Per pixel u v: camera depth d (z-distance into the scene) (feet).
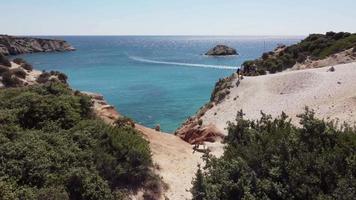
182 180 58.44
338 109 93.97
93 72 322.96
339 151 37.45
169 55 545.44
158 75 300.20
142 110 176.65
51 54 553.64
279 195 35.86
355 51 172.04
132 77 289.94
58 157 47.01
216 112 133.39
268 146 42.14
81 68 353.51
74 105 67.56
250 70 200.85
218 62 412.77
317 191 34.88
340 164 36.45
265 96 131.03
